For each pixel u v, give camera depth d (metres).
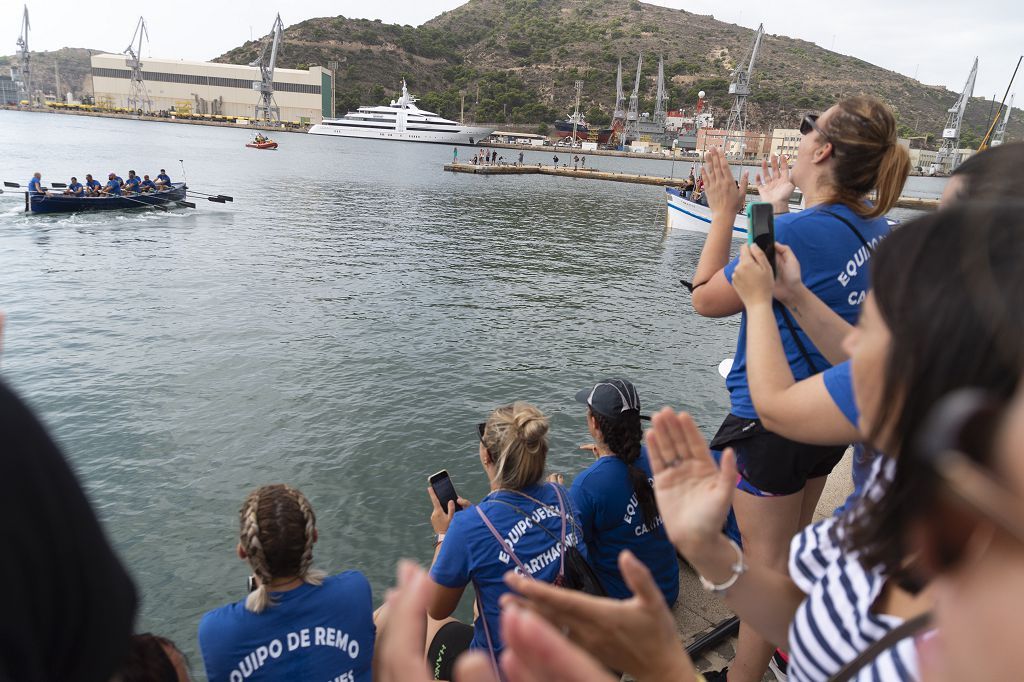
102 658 0.70
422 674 0.68
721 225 2.37
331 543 6.67
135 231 23.72
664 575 3.29
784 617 1.18
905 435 0.60
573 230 31.14
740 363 2.33
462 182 55.47
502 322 14.57
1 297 14.52
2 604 0.58
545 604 0.87
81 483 0.69
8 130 85.69
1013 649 0.50
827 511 4.26
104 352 11.41
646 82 189.12
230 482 7.55
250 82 156.12
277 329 13.12
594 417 3.21
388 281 18.05
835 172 2.11
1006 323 0.51
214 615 2.45
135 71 155.00
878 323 0.75
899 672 0.78
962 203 0.62
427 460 8.34
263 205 33.19
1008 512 0.48
